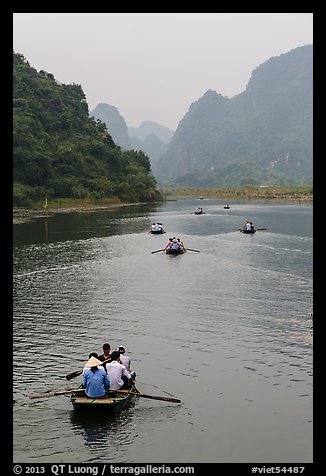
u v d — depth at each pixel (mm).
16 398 11789
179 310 19891
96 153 124625
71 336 16578
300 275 27375
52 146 111375
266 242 43000
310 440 9977
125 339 16219
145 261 32688
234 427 10445
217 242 43188
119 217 74250
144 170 140875
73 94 144750
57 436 10062
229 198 152750
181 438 10023
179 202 129750
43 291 23516
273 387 12383
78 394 11305
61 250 37844
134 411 11117
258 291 23297
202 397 11844
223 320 18359
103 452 9531
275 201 123375
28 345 15680
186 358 14422
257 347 15297
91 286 24672
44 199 93375
